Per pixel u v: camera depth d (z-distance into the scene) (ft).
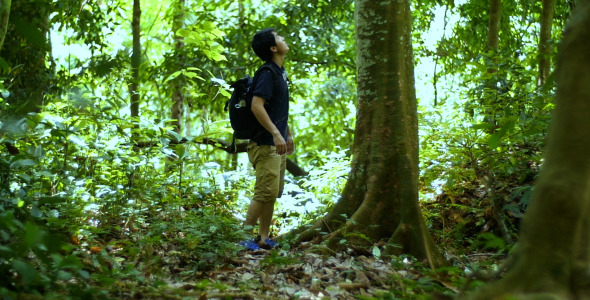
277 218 21.54
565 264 6.95
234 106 15.28
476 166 19.49
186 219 14.37
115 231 14.93
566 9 31.99
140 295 9.37
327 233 15.05
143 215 15.92
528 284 7.05
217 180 19.27
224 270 11.95
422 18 38.45
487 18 35.12
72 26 28.30
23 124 13.78
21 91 22.43
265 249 14.64
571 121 7.22
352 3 34.42
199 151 20.51
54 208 13.83
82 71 18.47
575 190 7.03
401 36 15.88
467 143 18.39
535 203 7.36
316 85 48.01
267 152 15.15
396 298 9.36
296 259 12.34
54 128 14.06
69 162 16.33
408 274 11.98
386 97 15.53
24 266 7.45
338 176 22.62
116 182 16.39
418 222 14.19
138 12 31.91
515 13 33.55
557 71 7.72
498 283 7.38
